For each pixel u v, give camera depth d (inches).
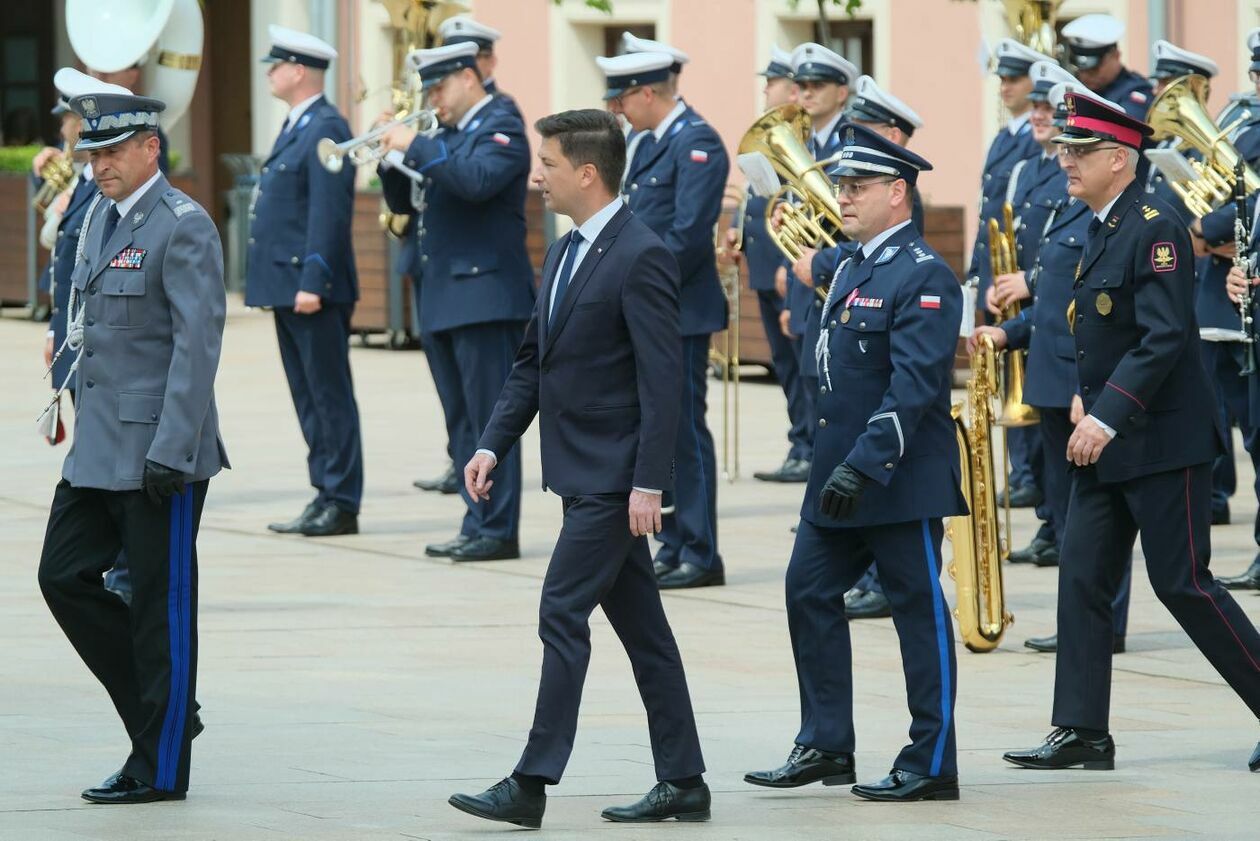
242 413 2281.0
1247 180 1338.6
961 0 2405.3
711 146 1350.9
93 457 869.2
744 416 2260.1
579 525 826.2
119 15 1517.0
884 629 1254.3
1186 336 906.7
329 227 1545.3
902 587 869.8
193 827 816.3
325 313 1563.7
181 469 853.2
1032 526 1622.8
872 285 872.9
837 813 847.1
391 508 1717.5
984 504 1181.7
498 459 870.4
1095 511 930.1
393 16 1646.2
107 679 885.2
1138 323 913.5
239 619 1273.4
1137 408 904.9
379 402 2377.0
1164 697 1079.0
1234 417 1550.2
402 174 1499.8
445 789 880.9
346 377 1581.0
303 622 1266.0
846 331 876.6
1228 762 941.8
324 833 807.7
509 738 978.1
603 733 994.1
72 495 883.4
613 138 834.2
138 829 813.2
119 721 1008.9
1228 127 1384.1
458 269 1453.0
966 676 1131.3
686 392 1368.1
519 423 871.1
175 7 1533.0
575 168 831.7
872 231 880.9
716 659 1168.2
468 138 1437.0
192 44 1545.3
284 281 1561.3
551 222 2800.2
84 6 1519.4
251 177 3535.9
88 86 918.4
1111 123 924.6
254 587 1378.0
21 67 4089.6
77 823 821.9
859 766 932.0
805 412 1838.1
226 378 2591.0
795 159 1274.6
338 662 1154.0
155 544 865.5
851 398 876.0
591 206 836.6
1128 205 929.5
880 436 848.3
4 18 4077.3
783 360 1835.6
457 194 1416.1
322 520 1583.4
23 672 1119.6
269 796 868.0
